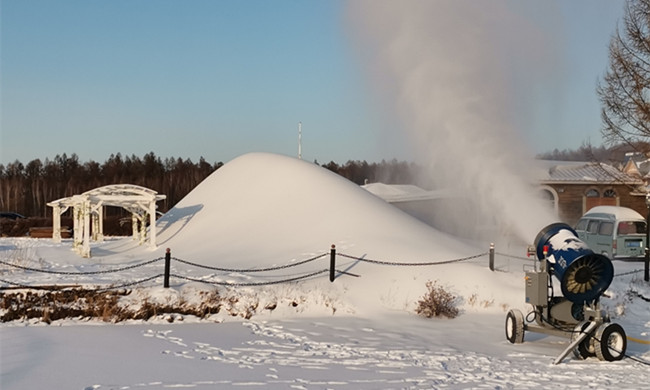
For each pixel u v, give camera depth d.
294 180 29.25
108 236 47.34
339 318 16.06
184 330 13.98
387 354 11.68
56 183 107.56
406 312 16.91
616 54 28.50
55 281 16.78
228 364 10.39
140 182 108.56
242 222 27.45
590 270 11.96
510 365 10.84
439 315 16.42
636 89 27.98
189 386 8.69
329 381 9.25
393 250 21.61
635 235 26.42
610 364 11.04
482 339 13.70
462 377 9.74
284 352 11.69
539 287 12.75
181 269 20.34
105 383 8.77
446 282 18.27
